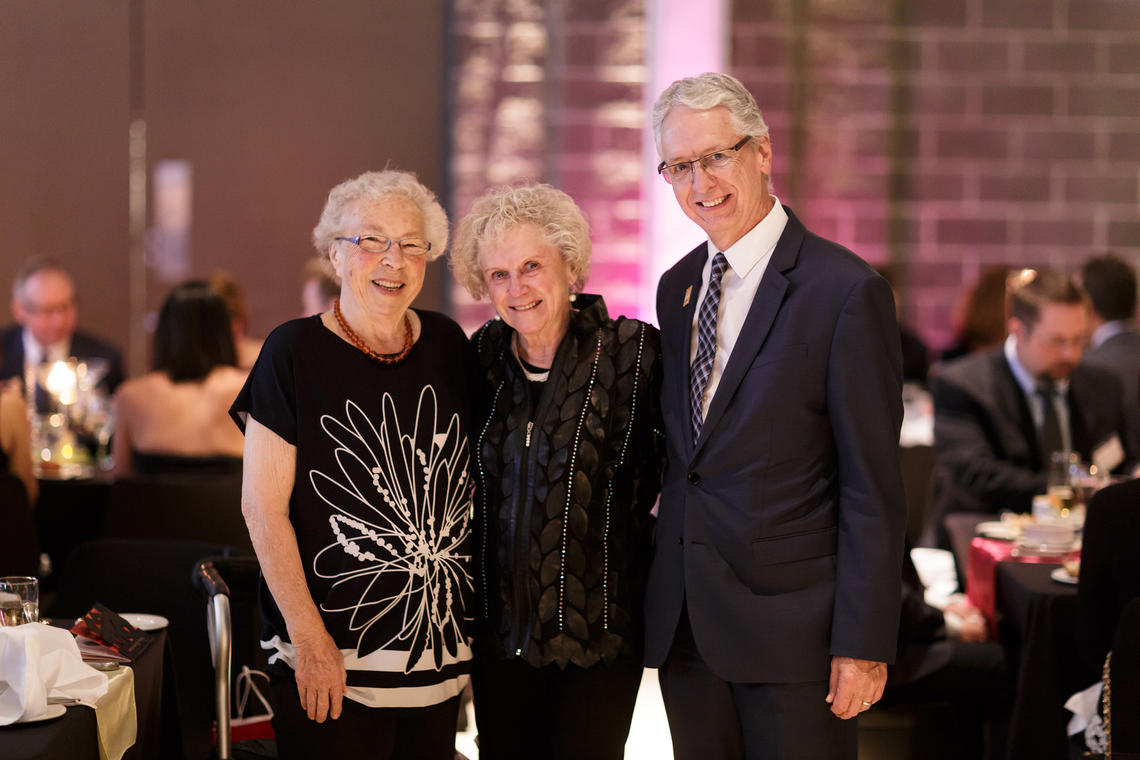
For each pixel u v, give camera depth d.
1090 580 2.81
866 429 2.15
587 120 6.09
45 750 1.90
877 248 6.18
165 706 2.60
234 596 2.70
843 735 2.23
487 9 6.12
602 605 2.31
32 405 5.09
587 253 2.36
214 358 4.19
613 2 6.05
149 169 6.49
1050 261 6.26
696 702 2.30
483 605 2.36
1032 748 2.98
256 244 6.52
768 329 2.21
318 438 2.23
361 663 2.22
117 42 6.44
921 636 3.10
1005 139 6.18
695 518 2.26
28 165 6.47
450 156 6.23
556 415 2.31
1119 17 6.15
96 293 6.53
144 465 4.19
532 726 2.37
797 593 2.20
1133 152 6.21
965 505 4.25
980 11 6.11
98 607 2.50
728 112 2.22
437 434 2.31
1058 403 4.25
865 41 6.04
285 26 6.41
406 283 2.28
